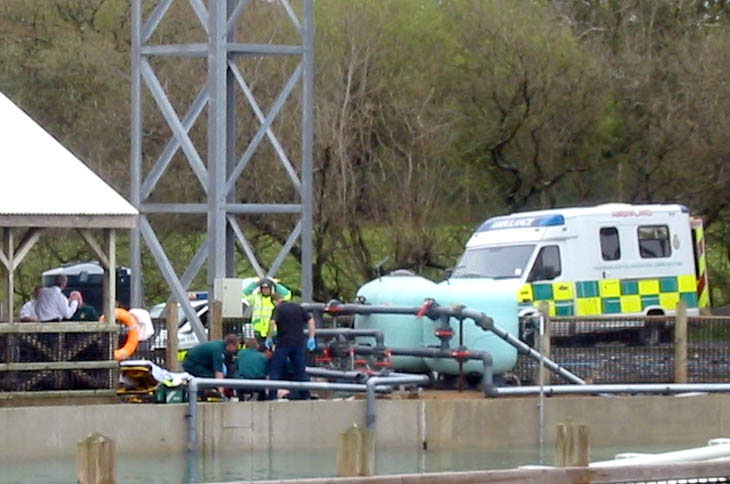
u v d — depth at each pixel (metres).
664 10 157.88
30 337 67.19
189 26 138.12
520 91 144.25
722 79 146.62
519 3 149.38
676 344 80.56
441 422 71.00
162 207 86.50
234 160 90.62
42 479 57.91
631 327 81.12
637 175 149.75
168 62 136.75
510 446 71.75
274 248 143.50
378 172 140.38
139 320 75.19
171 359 75.81
